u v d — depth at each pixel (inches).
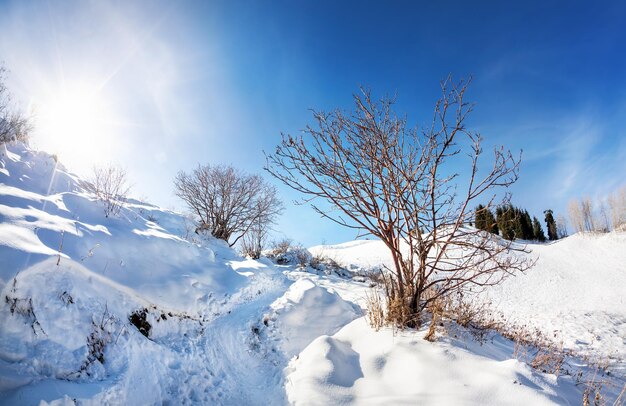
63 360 120.7
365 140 189.8
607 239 1290.6
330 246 1360.7
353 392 150.3
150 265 211.2
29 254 131.6
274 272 338.0
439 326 198.7
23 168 258.8
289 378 169.0
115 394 123.3
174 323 188.9
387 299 235.9
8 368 105.7
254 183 674.2
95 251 181.6
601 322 530.6
